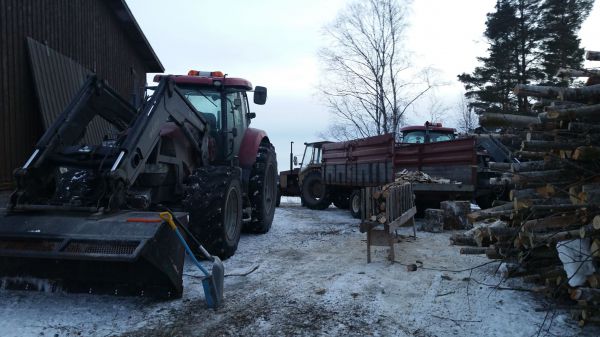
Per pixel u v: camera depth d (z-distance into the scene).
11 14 6.84
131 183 4.03
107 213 3.74
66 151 4.30
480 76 27.89
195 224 5.00
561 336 3.11
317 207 11.66
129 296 3.72
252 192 6.99
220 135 6.48
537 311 3.56
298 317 3.54
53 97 7.58
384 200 5.16
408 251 5.88
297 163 13.79
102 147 4.30
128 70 11.91
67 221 3.56
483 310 3.64
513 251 4.01
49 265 3.53
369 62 22.25
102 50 10.22
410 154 9.68
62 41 8.39
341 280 4.49
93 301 3.79
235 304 3.82
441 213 7.50
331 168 10.70
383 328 3.33
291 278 4.61
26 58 7.16
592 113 3.04
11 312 3.50
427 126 11.57
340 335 3.21
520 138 4.01
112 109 4.99
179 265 3.82
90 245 3.32
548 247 3.79
